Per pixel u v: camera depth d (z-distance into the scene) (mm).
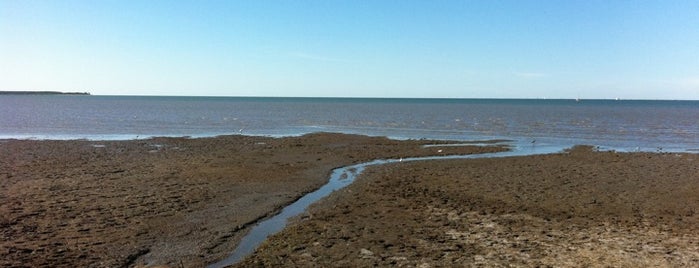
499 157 32688
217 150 34906
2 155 30766
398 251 13477
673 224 16422
